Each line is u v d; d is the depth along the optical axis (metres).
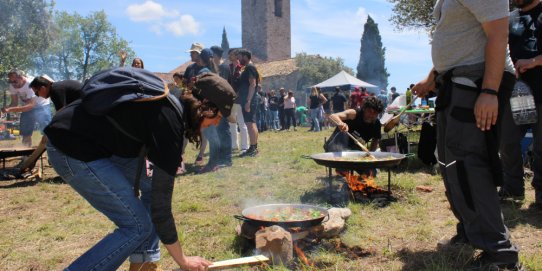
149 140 1.89
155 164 1.91
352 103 16.44
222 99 2.04
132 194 2.07
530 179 5.07
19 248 3.43
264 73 38.84
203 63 6.95
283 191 4.99
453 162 2.49
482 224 2.46
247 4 48.25
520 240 3.19
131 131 1.90
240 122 8.17
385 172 5.95
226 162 6.77
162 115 1.91
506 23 2.26
